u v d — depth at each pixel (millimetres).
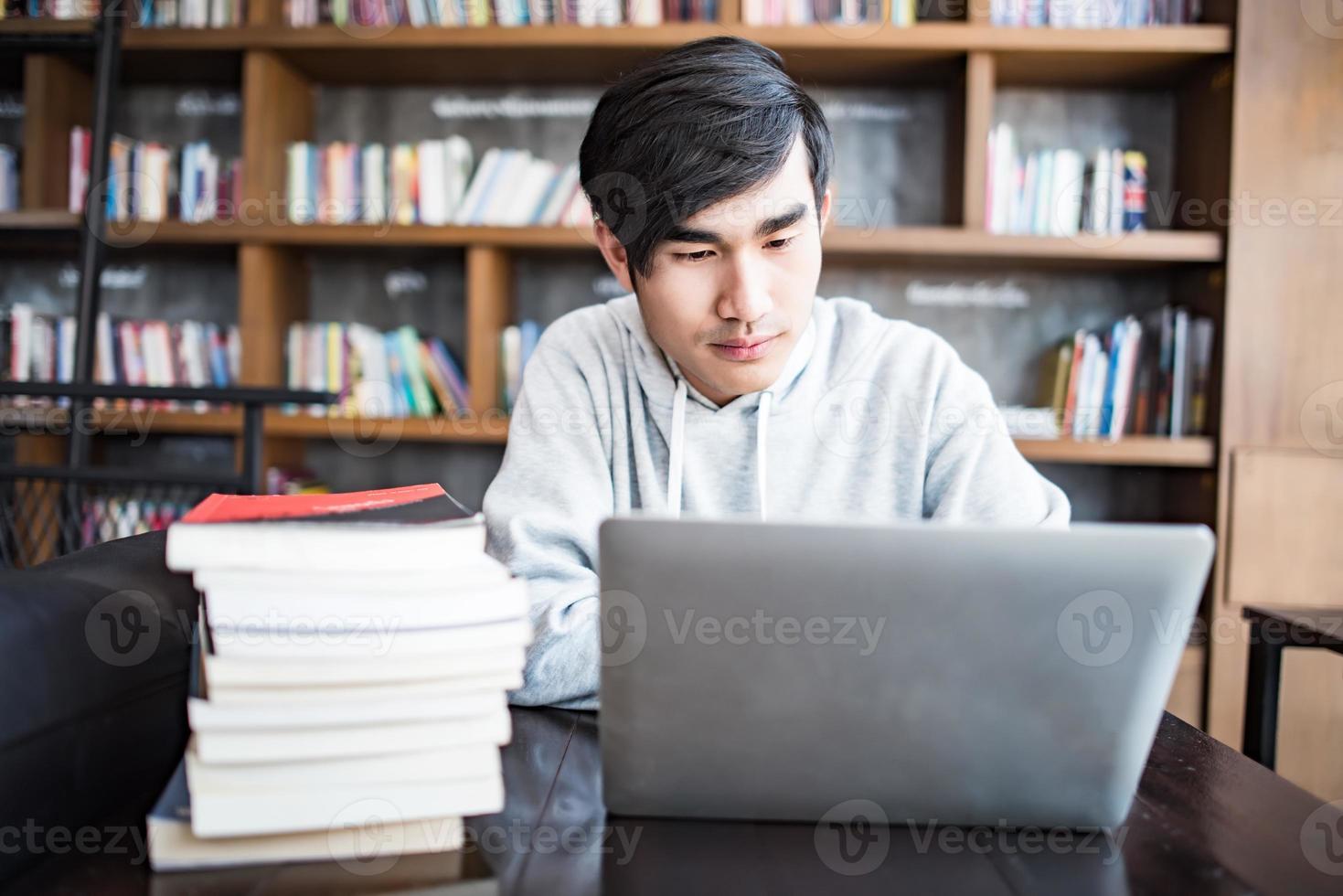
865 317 1143
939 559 504
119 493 2350
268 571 500
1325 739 2090
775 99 818
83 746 535
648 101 820
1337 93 2107
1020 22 2166
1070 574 504
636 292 913
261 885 480
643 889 477
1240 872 502
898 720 530
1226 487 2143
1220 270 2170
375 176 2344
